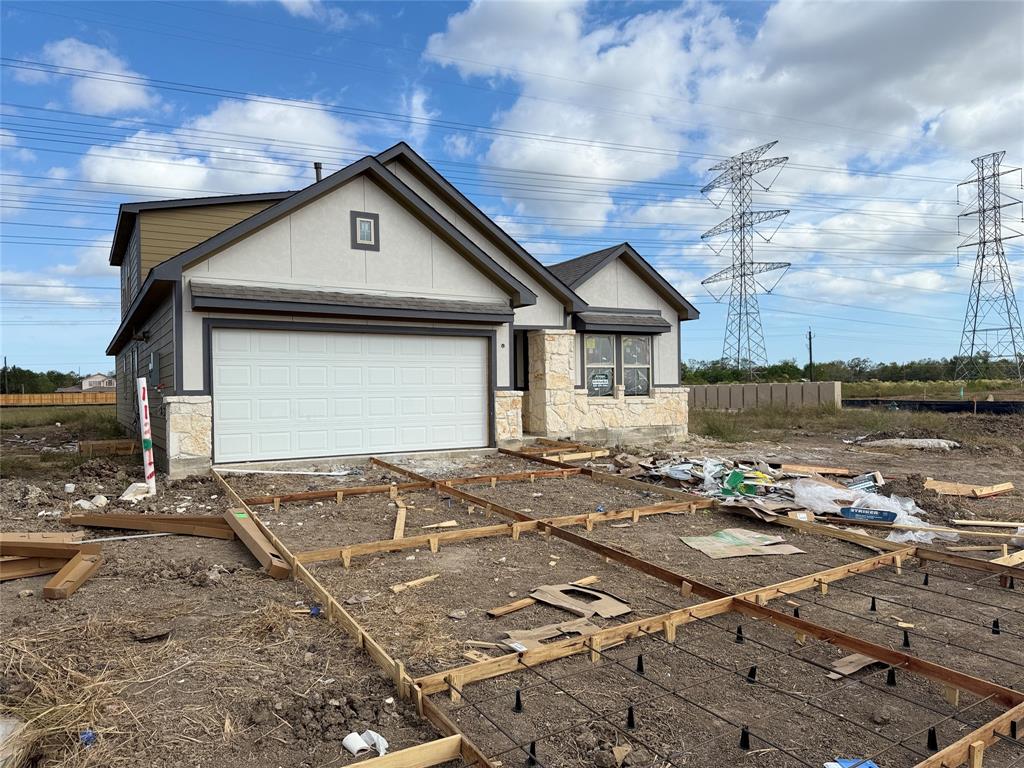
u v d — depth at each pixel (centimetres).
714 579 590
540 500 919
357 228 1238
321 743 329
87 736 326
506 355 1414
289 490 962
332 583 566
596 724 348
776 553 670
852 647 410
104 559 638
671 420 1728
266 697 368
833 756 321
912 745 330
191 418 1077
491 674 394
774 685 391
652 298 1723
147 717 347
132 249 1730
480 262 1348
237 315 1119
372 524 780
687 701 370
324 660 416
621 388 1653
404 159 1429
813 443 1714
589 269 1608
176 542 705
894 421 2031
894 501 876
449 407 1352
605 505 890
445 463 1245
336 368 1225
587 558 651
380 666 405
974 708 367
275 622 469
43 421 2950
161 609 502
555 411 1537
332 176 1183
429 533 741
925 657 432
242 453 1136
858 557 664
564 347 1545
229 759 314
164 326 1189
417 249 1306
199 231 1592
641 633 446
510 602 527
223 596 534
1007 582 571
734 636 461
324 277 1204
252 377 1145
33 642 439
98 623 471
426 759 302
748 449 1560
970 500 970
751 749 326
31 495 909
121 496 926
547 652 412
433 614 497
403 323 1281
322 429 1212
